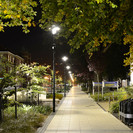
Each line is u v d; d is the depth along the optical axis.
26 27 7.61
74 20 7.23
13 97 18.58
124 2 7.01
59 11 7.46
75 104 23.67
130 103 11.80
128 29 7.39
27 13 7.39
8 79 12.12
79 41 8.56
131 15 7.20
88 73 43.31
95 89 36.44
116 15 7.48
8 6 6.86
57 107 20.73
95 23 7.84
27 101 18.91
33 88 17.22
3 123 10.40
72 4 7.04
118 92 25.30
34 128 10.52
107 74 36.72
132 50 11.76
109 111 16.98
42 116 14.05
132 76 25.61
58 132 9.88
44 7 8.46
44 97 26.91
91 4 6.70
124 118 11.92
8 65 12.53
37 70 17.66
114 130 10.13
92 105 22.45
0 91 11.88
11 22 7.52
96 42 9.00
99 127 10.89
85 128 10.67
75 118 13.88
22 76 14.77
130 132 9.70
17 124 10.25
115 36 8.17
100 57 31.03
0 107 11.38
